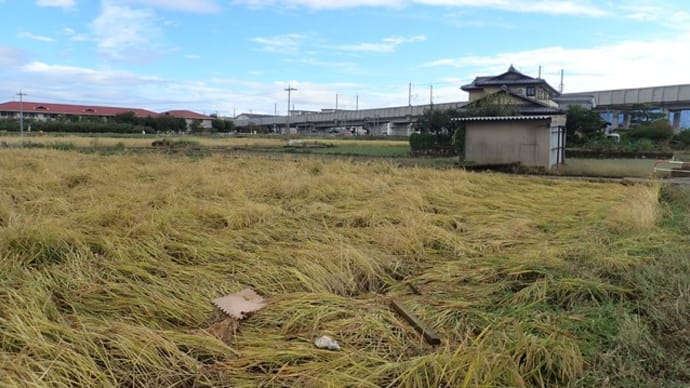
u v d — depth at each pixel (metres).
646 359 2.57
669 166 14.04
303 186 8.10
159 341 2.62
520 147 15.28
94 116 79.44
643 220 5.56
